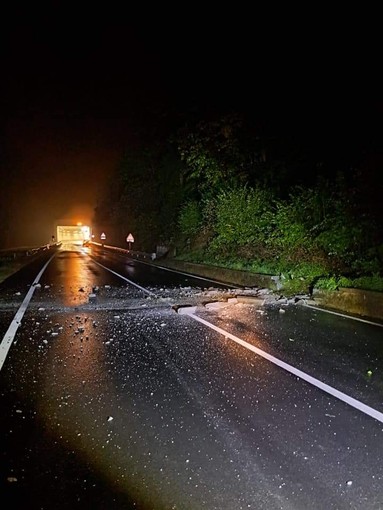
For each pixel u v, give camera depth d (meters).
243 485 3.75
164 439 4.59
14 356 7.77
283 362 7.27
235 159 27.53
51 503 3.54
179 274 25.66
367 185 14.69
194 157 29.09
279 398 5.69
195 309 12.54
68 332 9.72
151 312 12.33
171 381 6.39
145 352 7.99
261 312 12.15
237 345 8.43
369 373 6.66
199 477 3.88
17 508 3.47
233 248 25.14
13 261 33.03
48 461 4.18
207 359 7.50
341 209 15.57
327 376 6.54
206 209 30.36
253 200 23.45
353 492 3.64
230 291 16.83
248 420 5.04
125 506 3.49
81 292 16.91
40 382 6.39
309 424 4.92
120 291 17.19
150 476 3.91
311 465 4.06
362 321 10.71
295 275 16.34
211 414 5.21
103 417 5.15
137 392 5.95
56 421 5.05
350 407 5.39
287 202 21.08
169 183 46.31
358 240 15.20
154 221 51.38
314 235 17.25
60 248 80.56
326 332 9.48
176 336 9.27
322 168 21.81
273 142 25.67
